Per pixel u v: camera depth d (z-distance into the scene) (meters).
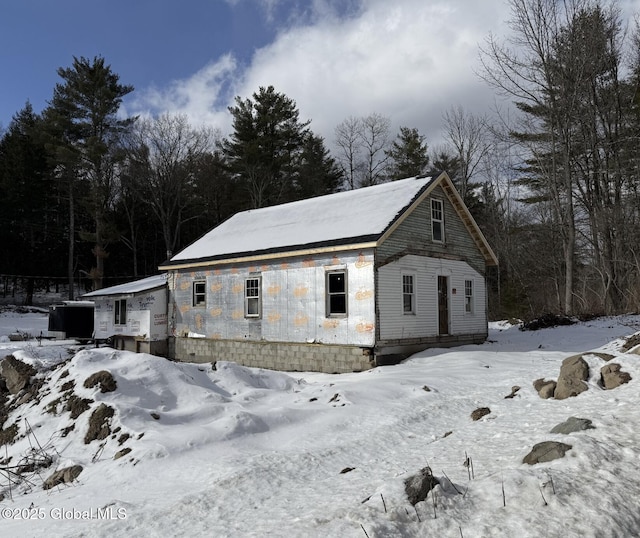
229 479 6.03
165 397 9.58
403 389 10.47
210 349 20.47
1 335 28.64
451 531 4.09
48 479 7.41
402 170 49.34
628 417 6.51
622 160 29.36
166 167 45.88
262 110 46.31
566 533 3.91
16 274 43.28
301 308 17.31
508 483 4.72
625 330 19.67
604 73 29.44
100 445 8.01
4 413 10.66
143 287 22.83
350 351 15.86
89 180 44.12
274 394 10.62
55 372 10.99
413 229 17.34
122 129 42.62
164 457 7.10
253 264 18.97
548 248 36.28
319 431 8.13
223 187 48.81
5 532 5.44
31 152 44.25
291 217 21.16
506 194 40.06
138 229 48.31
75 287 47.62
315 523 4.37
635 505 4.34
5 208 42.69
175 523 4.97
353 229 16.58
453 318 18.86
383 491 4.72
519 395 9.25
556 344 18.22
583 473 4.89
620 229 27.69
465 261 19.86
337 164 52.62
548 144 31.17
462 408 9.05
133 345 22.91
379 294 15.63
